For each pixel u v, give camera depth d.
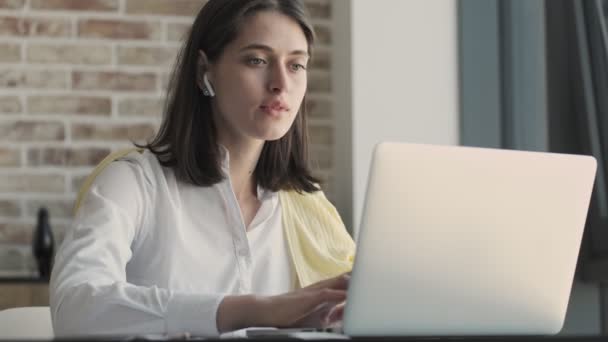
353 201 4.89
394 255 1.72
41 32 5.02
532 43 4.78
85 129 5.03
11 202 4.94
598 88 4.45
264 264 2.62
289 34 2.46
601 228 4.45
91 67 5.05
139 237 2.40
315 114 5.27
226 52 2.47
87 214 2.19
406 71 4.97
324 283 1.81
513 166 1.80
